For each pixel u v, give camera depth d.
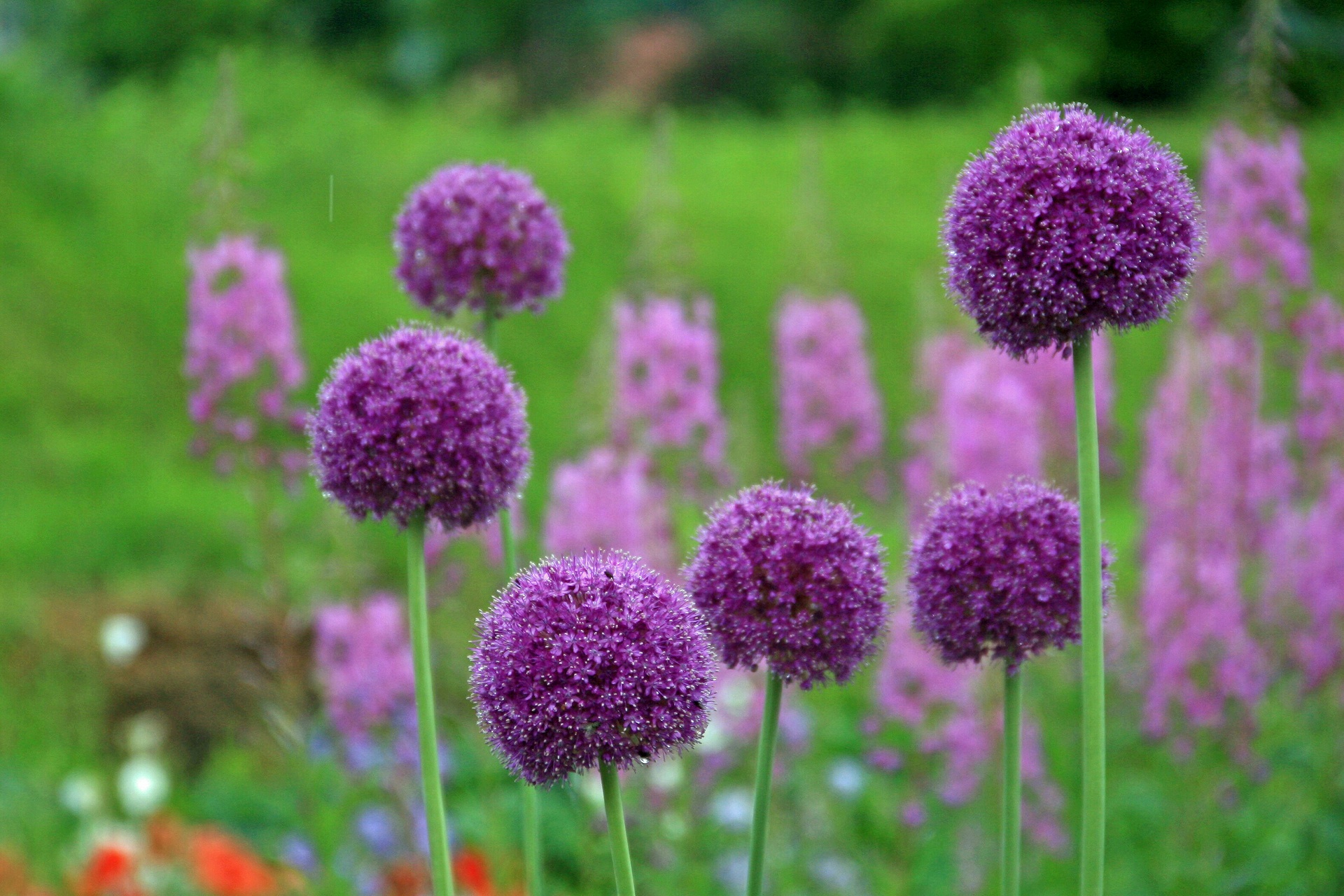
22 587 10.98
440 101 35.19
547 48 39.56
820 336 7.52
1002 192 2.41
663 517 5.71
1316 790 5.87
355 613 5.88
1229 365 5.94
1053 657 6.53
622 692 2.17
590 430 5.86
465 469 2.63
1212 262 5.93
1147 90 32.19
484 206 3.67
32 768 7.62
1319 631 5.91
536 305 3.78
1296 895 5.53
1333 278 6.03
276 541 6.05
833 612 2.45
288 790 7.36
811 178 7.74
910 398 15.23
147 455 14.42
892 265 19.14
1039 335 2.40
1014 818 2.54
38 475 13.59
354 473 2.62
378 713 5.84
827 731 7.57
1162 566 5.93
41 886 6.29
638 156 23.80
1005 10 32.25
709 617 2.47
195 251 5.86
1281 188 5.84
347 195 19.75
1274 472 6.08
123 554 12.00
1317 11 20.72
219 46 27.50
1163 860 5.77
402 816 5.79
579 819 5.17
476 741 5.41
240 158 5.90
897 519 7.52
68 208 17.81
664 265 6.27
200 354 5.84
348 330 15.97
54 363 15.43
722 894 5.77
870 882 5.98
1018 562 2.51
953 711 5.93
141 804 6.95
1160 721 5.89
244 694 8.98
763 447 12.64
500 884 5.12
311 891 5.53
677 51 38.62
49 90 20.62
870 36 34.97
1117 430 7.03
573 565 2.30
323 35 37.34
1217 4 30.67
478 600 5.76
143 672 9.27
